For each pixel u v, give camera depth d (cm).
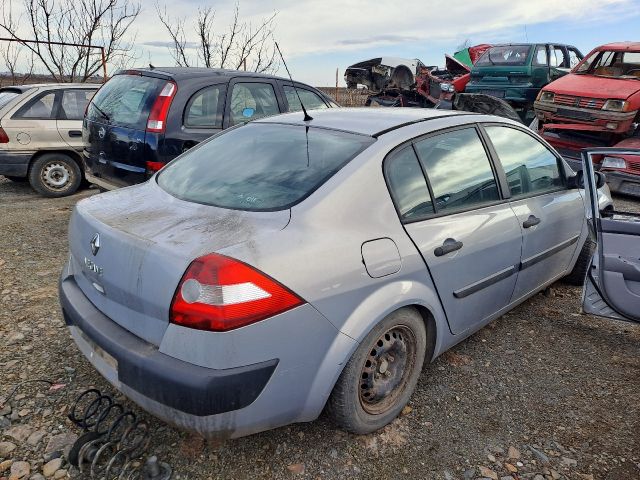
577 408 281
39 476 219
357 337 222
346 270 218
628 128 888
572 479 232
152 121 491
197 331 189
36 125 678
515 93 1249
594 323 378
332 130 283
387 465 235
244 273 191
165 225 222
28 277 422
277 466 231
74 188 721
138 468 224
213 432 198
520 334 360
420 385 296
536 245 341
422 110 329
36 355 306
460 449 247
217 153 297
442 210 275
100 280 226
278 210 227
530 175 354
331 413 237
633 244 310
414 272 247
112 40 1262
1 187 766
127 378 205
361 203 238
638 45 991
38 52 1201
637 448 252
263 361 197
